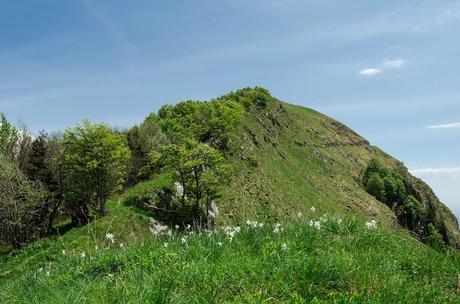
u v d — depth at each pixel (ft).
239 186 268.82
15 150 160.97
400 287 18.93
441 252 25.05
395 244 25.77
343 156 574.56
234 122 318.86
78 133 149.18
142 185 178.29
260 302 17.28
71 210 153.38
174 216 168.35
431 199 526.98
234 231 27.48
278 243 23.80
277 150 401.08
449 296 19.21
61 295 21.89
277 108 514.68
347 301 17.06
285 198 295.28
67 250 36.19
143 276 21.76
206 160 184.96
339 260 20.72
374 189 463.83
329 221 27.78
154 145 211.20
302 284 18.69
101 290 21.35
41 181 150.82
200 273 20.49
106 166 149.38
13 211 130.21
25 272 31.53
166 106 309.83
